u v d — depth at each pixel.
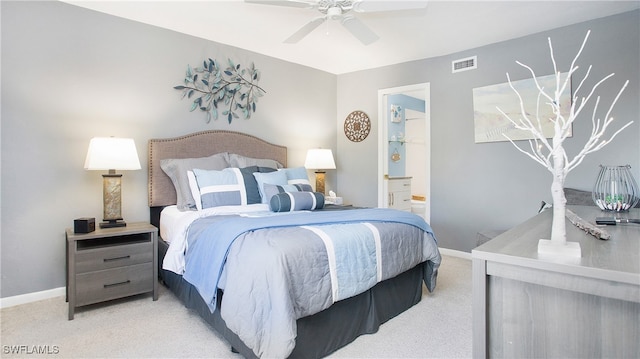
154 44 3.37
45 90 2.80
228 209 2.84
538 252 1.12
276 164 4.00
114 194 2.86
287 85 4.54
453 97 4.14
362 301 2.20
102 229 2.71
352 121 5.07
